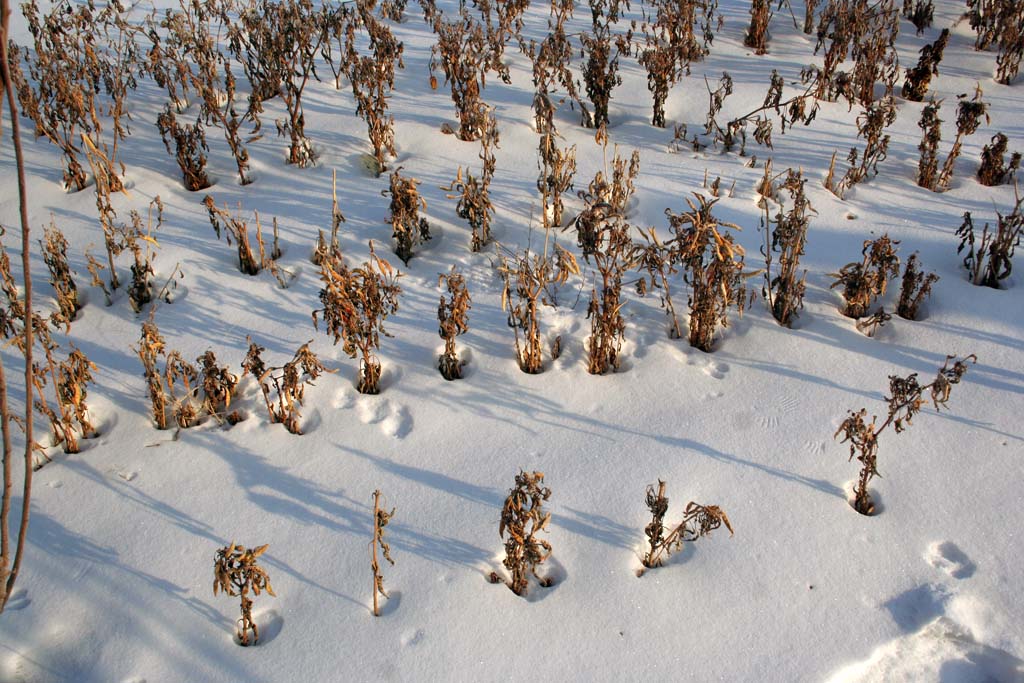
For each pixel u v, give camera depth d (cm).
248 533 309
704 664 270
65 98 479
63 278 397
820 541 304
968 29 671
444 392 367
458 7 719
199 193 484
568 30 670
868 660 269
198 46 528
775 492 321
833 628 278
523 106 569
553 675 267
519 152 524
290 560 300
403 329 395
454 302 355
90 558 299
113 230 409
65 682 264
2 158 509
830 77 562
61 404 329
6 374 371
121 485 325
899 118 559
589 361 376
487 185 445
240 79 596
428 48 645
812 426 347
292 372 332
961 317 396
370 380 364
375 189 486
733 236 445
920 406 343
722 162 514
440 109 563
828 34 632
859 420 301
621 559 300
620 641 276
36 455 334
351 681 265
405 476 330
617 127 556
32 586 289
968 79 605
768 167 467
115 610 283
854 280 384
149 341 331
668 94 586
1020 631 273
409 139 532
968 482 322
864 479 306
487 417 355
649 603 286
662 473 329
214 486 325
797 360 377
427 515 315
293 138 500
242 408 359
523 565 283
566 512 315
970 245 416
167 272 425
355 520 314
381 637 277
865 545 302
